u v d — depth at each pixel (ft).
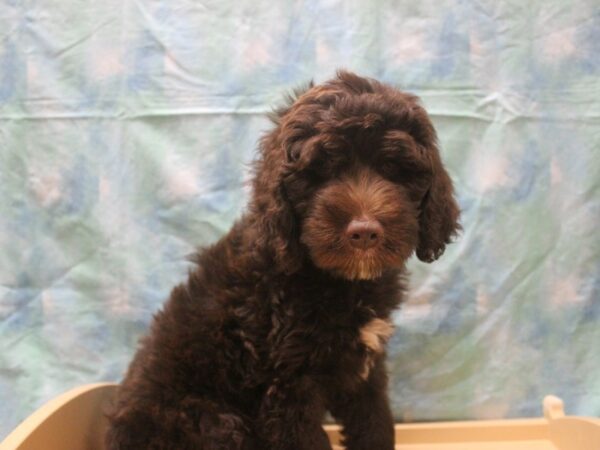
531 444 1.80
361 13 1.90
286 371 1.37
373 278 1.41
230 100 1.92
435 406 1.93
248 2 1.91
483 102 1.91
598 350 1.93
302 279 1.40
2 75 1.92
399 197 1.33
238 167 1.92
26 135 1.92
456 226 1.46
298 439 1.36
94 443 1.71
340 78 1.41
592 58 1.90
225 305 1.45
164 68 1.92
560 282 1.93
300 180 1.33
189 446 1.40
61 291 1.94
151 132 1.93
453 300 1.93
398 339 1.93
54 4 1.91
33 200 1.93
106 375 1.95
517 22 1.90
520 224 1.92
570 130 1.91
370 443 1.61
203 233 1.94
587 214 1.92
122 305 1.94
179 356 1.47
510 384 1.94
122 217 1.94
